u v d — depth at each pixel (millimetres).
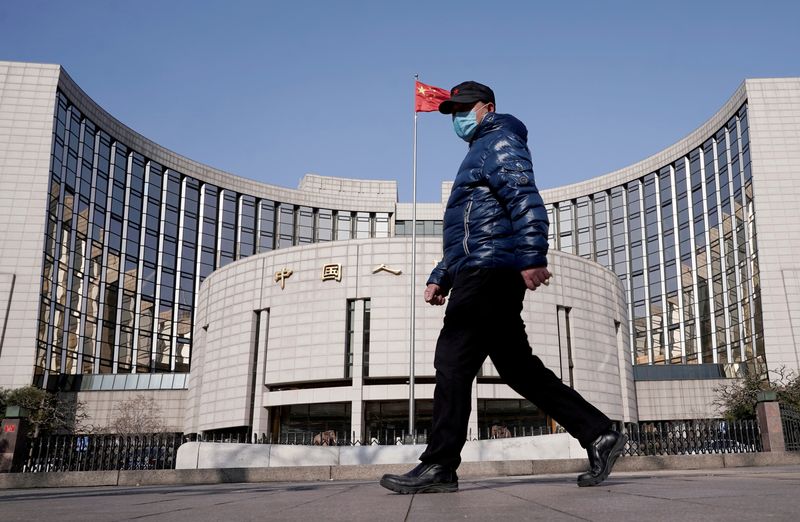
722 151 60062
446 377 4285
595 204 72812
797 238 52438
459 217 4410
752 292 53812
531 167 4293
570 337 46469
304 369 43750
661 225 66125
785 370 49219
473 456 19203
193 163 68312
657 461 16625
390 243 44844
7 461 17312
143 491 8234
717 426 19578
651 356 63781
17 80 54500
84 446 18125
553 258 47062
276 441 44844
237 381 45938
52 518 2957
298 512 3109
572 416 4398
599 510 2660
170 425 52500
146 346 60312
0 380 47625
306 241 73312
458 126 4863
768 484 4023
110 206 59906
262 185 72438
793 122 55219
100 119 59969
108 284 58219
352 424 42062
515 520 2418
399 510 3029
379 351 42906
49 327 51406
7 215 51156
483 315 4242
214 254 67812
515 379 4426
